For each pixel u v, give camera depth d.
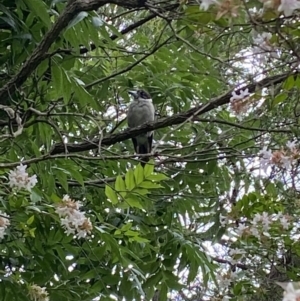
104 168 4.57
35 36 3.62
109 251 3.90
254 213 3.15
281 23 1.92
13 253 3.92
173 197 4.81
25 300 3.57
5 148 4.05
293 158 2.45
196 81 4.75
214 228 4.34
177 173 4.81
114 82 4.90
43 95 3.87
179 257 4.36
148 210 4.54
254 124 4.03
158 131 5.26
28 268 3.96
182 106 4.96
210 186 4.80
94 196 4.56
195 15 2.09
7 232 3.27
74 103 4.33
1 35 3.60
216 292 3.73
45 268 3.88
